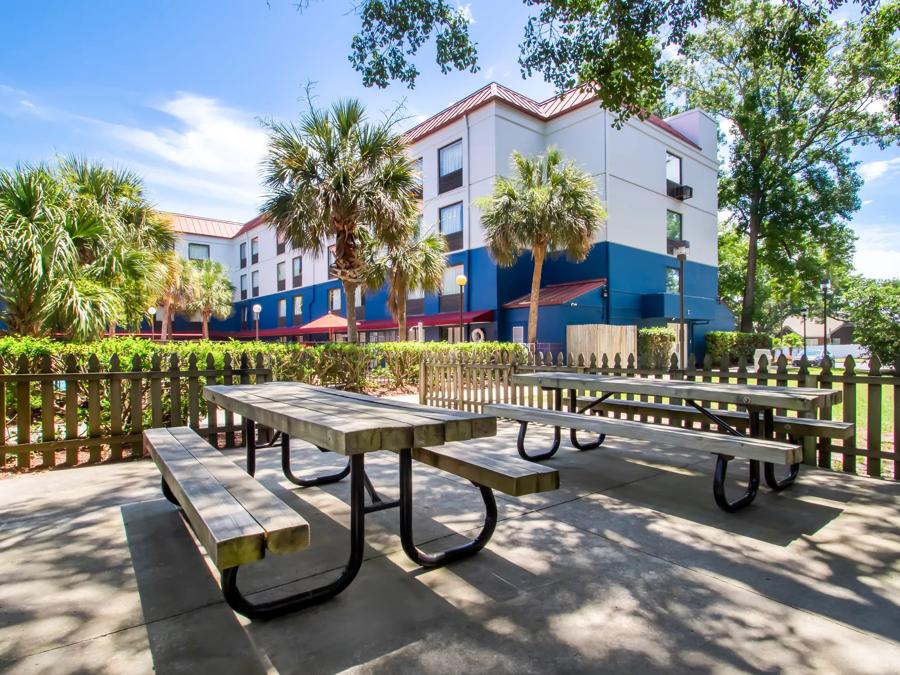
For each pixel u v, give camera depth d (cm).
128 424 544
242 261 3847
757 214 2661
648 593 235
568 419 427
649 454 529
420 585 244
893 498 377
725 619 213
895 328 2030
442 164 2155
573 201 1479
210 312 3300
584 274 1941
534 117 2019
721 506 344
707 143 2445
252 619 211
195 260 3344
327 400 346
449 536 304
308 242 1168
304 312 3097
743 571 258
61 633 202
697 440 344
